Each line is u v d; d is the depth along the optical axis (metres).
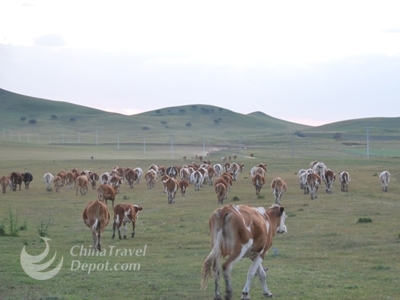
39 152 133.25
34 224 29.42
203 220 29.89
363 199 39.91
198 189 51.06
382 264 17.92
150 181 55.47
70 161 100.12
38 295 13.23
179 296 13.26
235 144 172.50
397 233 24.12
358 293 13.73
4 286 14.28
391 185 51.28
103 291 13.81
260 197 41.66
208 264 11.77
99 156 128.88
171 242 22.84
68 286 14.45
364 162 85.06
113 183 49.88
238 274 16.38
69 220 31.14
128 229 26.97
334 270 17.00
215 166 67.88
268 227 13.03
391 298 13.16
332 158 102.88
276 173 69.62
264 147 159.25
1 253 19.64
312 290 14.08
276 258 19.20
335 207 34.72
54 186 55.38
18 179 54.12
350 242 22.06
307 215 30.91
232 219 11.97
